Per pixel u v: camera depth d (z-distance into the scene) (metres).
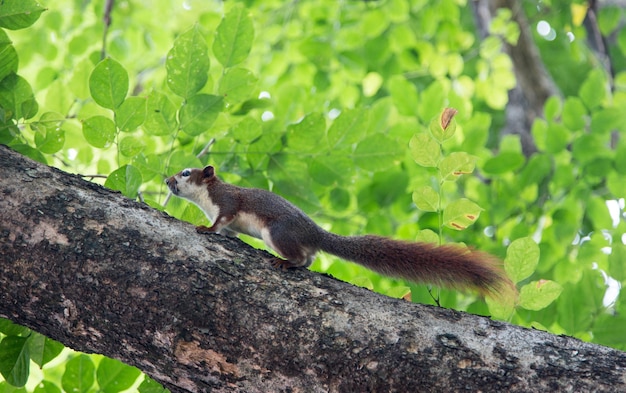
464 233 14.90
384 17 18.89
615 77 19.05
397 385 6.01
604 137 14.60
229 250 7.12
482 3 22.34
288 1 20.42
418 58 19.17
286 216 9.67
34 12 8.95
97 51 16.55
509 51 20.91
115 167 13.38
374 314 6.47
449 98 15.33
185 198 10.58
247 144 11.53
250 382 6.27
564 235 14.55
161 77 18.53
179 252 6.89
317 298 6.61
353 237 9.20
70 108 11.48
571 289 11.10
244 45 10.71
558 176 15.23
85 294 6.68
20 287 6.82
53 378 12.73
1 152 7.64
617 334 10.60
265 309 6.47
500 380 5.91
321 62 18.22
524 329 6.41
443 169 8.18
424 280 8.47
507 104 22.11
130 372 9.71
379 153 11.61
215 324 6.41
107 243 6.86
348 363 6.13
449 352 6.14
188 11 21.23
